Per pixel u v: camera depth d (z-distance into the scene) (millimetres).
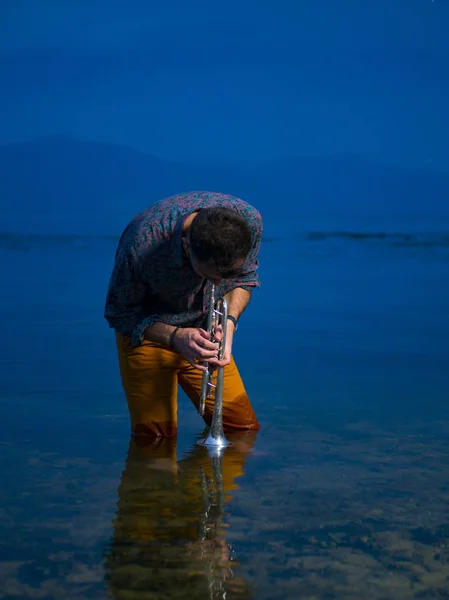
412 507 2916
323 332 7590
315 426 4172
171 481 3236
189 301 3551
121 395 4898
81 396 4867
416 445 3801
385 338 7203
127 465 3475
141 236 3359
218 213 2922
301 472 3367
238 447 3770
